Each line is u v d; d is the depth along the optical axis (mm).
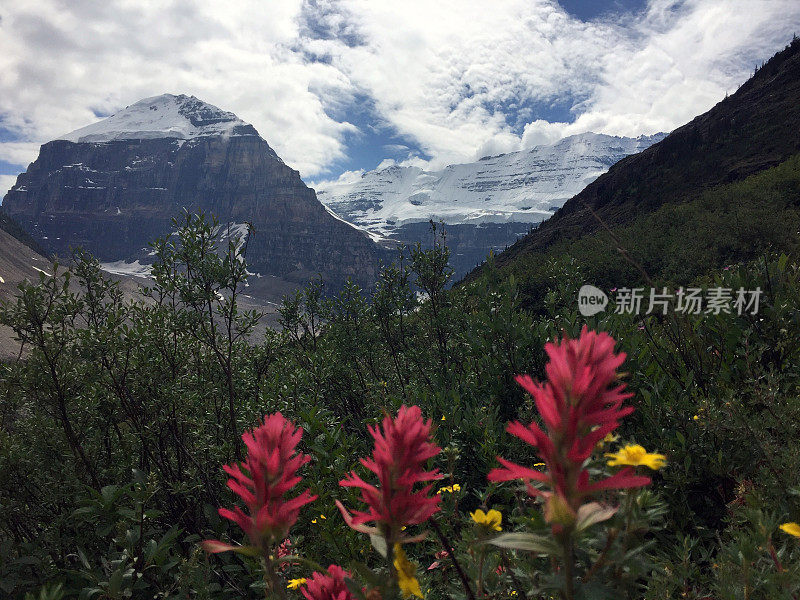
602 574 802
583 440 587
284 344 6328
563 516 587
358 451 3732
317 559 2611
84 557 2467
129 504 3279
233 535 3408
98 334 4031
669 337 4242
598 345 654
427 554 2279
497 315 4840
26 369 3854
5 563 2592
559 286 5719
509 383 4645
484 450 3178
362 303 7566
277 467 802
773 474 2262
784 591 1266
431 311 7023
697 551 2117
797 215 21062
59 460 3848
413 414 839
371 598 806
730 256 19000
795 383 3314
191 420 4176
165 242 4410
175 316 4359
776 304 3730
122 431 4441
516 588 1336
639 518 896
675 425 2965
